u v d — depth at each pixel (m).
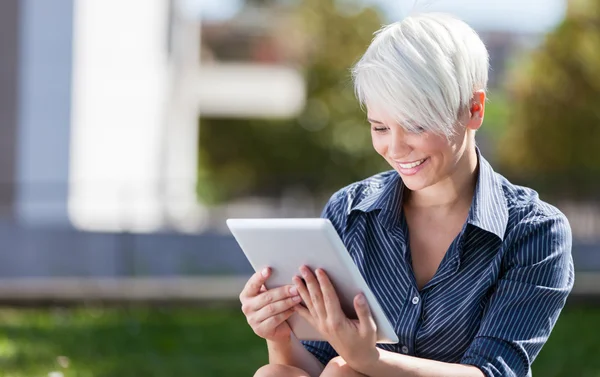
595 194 14.91
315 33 24.92
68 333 7.57
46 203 13.41
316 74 24.48
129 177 15.23
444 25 2.89
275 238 2.80
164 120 16.86
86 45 14.15
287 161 24.78
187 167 19.66
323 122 24.47
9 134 13.64
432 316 3.01
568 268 3.05
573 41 21.00
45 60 13.72
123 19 14.84
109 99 14.65
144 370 6.36
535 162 21.34
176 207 14.34
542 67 21.25
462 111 2.91
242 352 7.05
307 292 2.82
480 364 2.87
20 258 11.30
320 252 2.74
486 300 3.00
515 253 3.01
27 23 13.59
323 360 3.23
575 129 21.09
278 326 3.00
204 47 26.88
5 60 13.59
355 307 2.73
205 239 11.51
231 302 9.07
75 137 13.98
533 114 21.36
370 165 24.06
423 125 2.84
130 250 11.37
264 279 2.91
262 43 26.38
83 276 11.01
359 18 24.77
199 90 23.73
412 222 3.15
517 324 2.93
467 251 3.03
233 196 16.77
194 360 6.72
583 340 7.63
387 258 3.12
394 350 3.06
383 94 2.84
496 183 3.09
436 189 3.09
